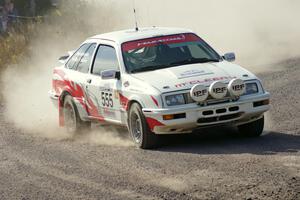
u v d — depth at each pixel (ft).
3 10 111.24
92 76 55.01
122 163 45.34
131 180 40.70
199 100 46.65
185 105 46.88
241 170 40.24
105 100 52.90
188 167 42.24
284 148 45.27
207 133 52.42
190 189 37.52
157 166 43.42
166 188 38.19
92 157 48.32
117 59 52.31
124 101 50.19
